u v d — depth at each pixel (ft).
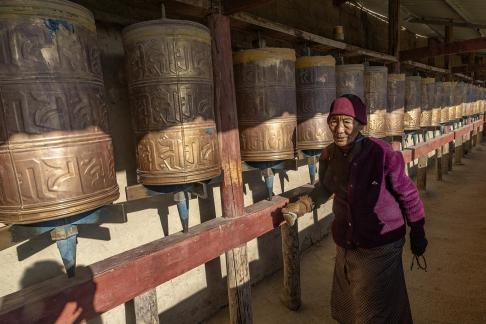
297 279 9.44
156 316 6.15
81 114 4.47
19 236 4.71
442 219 15.90
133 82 5.82
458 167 28.68
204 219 9.29
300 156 9.46
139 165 6.10
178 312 8.73
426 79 17.46
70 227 4.95
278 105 7.74
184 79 5.62
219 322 9.30
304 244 13.47
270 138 7.79
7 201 4.26
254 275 11.17
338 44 11.02
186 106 5.67
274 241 11.94
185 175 5.77
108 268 5.38
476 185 22.08
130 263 5.57
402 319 5.85
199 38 5.76
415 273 10.85
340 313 6.59
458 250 12.36
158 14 7.59
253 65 7.61
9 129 4.09
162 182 5.80
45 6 4.06
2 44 3.97
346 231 5.96
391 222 5.53
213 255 6.88
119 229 7.34
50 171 4.25
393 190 5.46
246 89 7.75
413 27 23.47
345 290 6.36
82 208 4.52
